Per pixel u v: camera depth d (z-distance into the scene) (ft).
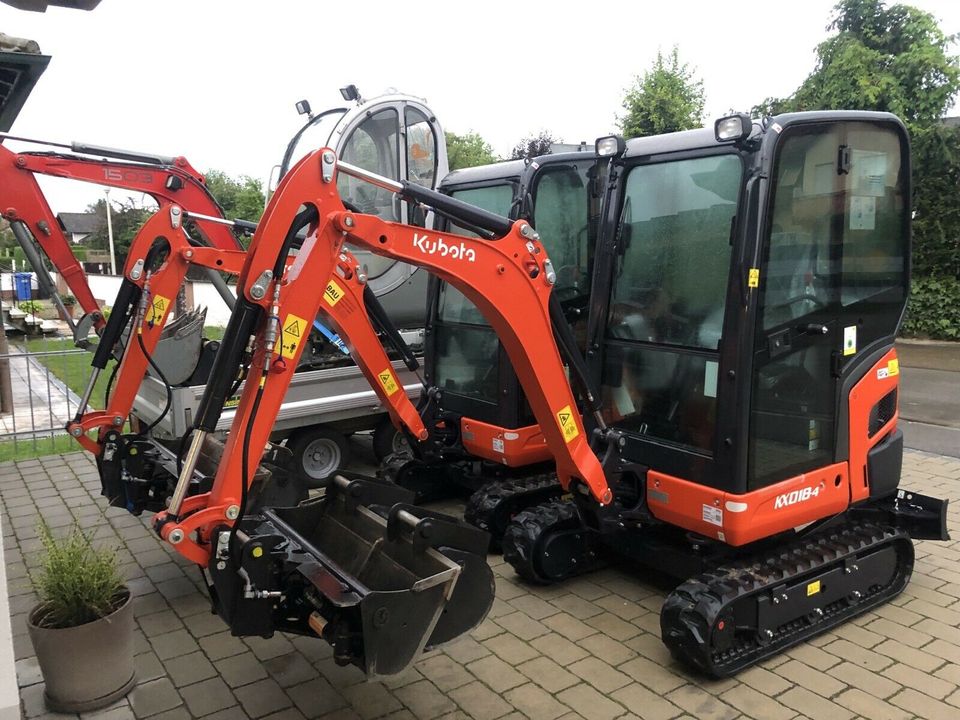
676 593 11.50
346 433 20.99
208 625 13.09
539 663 11.78
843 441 12.64
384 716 10.45
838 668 11.55
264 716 10.48
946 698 10.76
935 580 14.58
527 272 10.87
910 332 47.98
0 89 20.06
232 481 9.30
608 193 13.50
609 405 13.70
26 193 16.57
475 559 9.45
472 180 17.38
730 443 11.34
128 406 15.19
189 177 18.66
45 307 58.80
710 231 11.94
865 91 45.32
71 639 10.30
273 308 8.98
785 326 11.56
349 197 23.38
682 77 53.26
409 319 24.63
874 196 12.69
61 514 18.51
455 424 17.81
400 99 23.98
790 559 12.32
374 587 9.96
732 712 10.48
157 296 15.21
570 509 14.55
